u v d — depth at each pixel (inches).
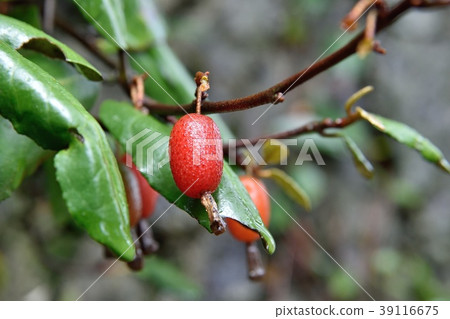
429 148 7.8
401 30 20.6
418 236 20.7
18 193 15.2
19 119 5.7
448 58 20.8
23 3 8.9
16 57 5.9
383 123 7.8
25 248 15.4
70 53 6.4
